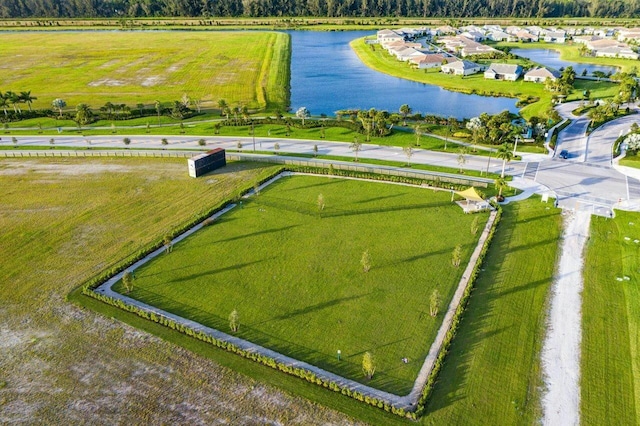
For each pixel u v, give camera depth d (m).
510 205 69.31
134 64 181.12
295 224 64.69
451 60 179.25
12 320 46.62
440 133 103.06
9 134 108.12
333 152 92.56
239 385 39.03
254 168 84.75
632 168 81.44
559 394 37.81
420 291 50.19
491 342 43.12
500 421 35.59
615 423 35.38
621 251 56.94
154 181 79.50
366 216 66.62
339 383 39.12
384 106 134.62
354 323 45.69
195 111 124.31
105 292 50.88
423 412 36.28
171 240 60.72
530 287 50.66
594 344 42.81
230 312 47.56
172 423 35.75
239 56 196.38
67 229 64.00
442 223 64.25
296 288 51.00
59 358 42.00
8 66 177.25
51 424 35.88
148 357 42.03
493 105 132.75
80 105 115.88
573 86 144.75
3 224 65.38
